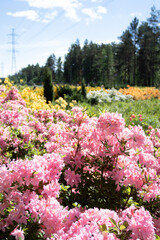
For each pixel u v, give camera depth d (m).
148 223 1.65
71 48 85.38
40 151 3.85
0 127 3.80
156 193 2.40
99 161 2.78
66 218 1.96
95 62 74.19
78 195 2.75
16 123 3.98
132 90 21.08
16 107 4.86
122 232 1.68
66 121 4.96
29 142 3.78
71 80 84.25
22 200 2.01
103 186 2.73
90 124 3.10
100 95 15.77
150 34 50.56
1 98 6.66
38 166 2.12
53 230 1.88
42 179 2.11
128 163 2.62
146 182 2.37
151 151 3.29
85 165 2.94
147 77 53.47
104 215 1.81
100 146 2.88
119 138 2.72
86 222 1.78
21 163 2.08
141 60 52.75
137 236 1.64
